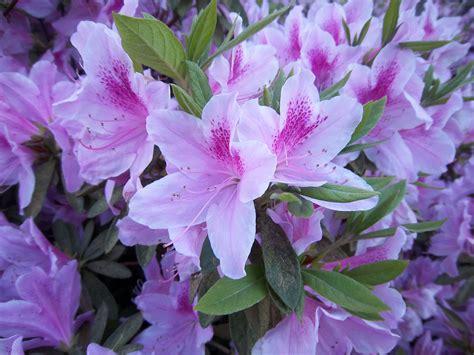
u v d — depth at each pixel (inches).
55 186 11.7
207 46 7.4
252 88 8.0
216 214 6.2
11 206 12.3
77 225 12.1
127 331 9.6
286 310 6.6
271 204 7.2
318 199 6.2
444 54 12.8
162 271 11.0
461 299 13.3
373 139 9.2
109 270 11.2
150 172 8.5
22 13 12.6
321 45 9.3
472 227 13.4
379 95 8.9
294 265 6.6
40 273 9.3
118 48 6.8
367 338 7.3
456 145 13.2
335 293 6.5
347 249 9.6
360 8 11.0
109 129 7.6
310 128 6.6
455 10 21.3
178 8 11.6
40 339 9.8
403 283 13.1
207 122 6.1
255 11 13.2
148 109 7.1
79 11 12.3
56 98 10.3
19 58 13.0
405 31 9.7
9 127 10.3
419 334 12.6
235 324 7.7
